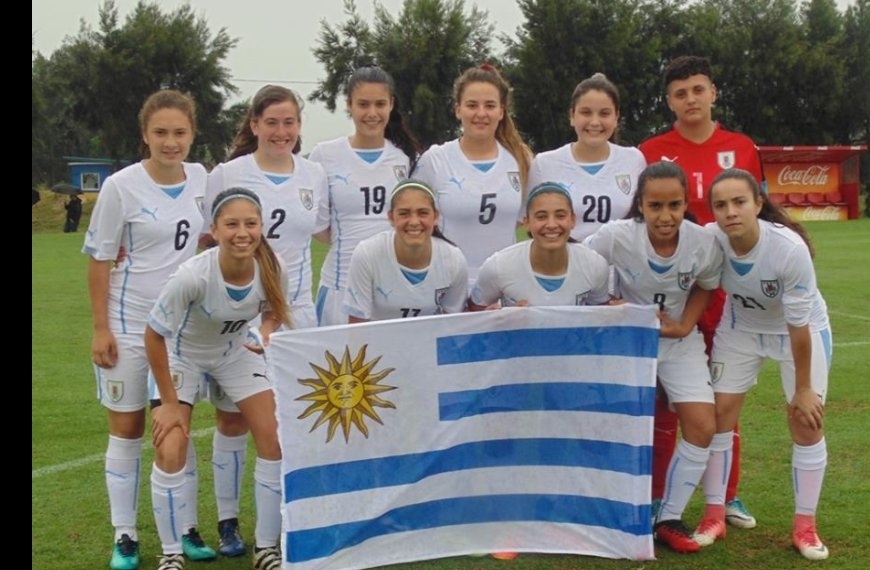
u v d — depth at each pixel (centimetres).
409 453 428
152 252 445
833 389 791
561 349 439
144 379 445
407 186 437
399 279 453
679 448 458
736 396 465
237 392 443
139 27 4534
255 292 425
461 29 4331
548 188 440
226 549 458
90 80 4562
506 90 530
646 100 4359
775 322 457
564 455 445
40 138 5100
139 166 448
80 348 1041
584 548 444
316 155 552
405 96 4403
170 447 416
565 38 4238
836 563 434
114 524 445
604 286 461
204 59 4619
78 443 665
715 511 466
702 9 4416
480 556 443
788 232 435
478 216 522
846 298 1360
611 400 439
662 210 436
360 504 419
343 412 414
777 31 4412
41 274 1867
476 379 436
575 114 520
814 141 4553
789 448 629
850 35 4531
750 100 4478
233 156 527
